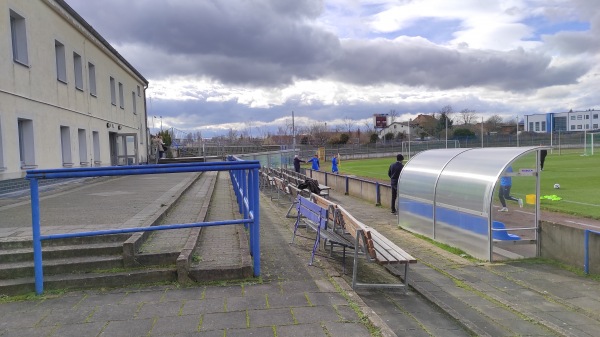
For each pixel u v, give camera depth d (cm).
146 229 533
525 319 515
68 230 729
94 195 1335
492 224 795
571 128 10538
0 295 518
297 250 775
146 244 651
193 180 2002
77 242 634
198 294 513
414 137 8750
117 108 2850
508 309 550
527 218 855
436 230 964
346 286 545
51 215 912
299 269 624
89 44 2258
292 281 563
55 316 455
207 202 1203
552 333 476
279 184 1556
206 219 953
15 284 526
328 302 486
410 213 1087
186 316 449
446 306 543
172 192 1394
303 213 838
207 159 3681
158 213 909
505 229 803
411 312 529
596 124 10294
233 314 453
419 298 580
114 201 1159
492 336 464
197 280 556
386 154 6388
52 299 503
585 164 3344
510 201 874
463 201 859
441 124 8694
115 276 546
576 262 746
